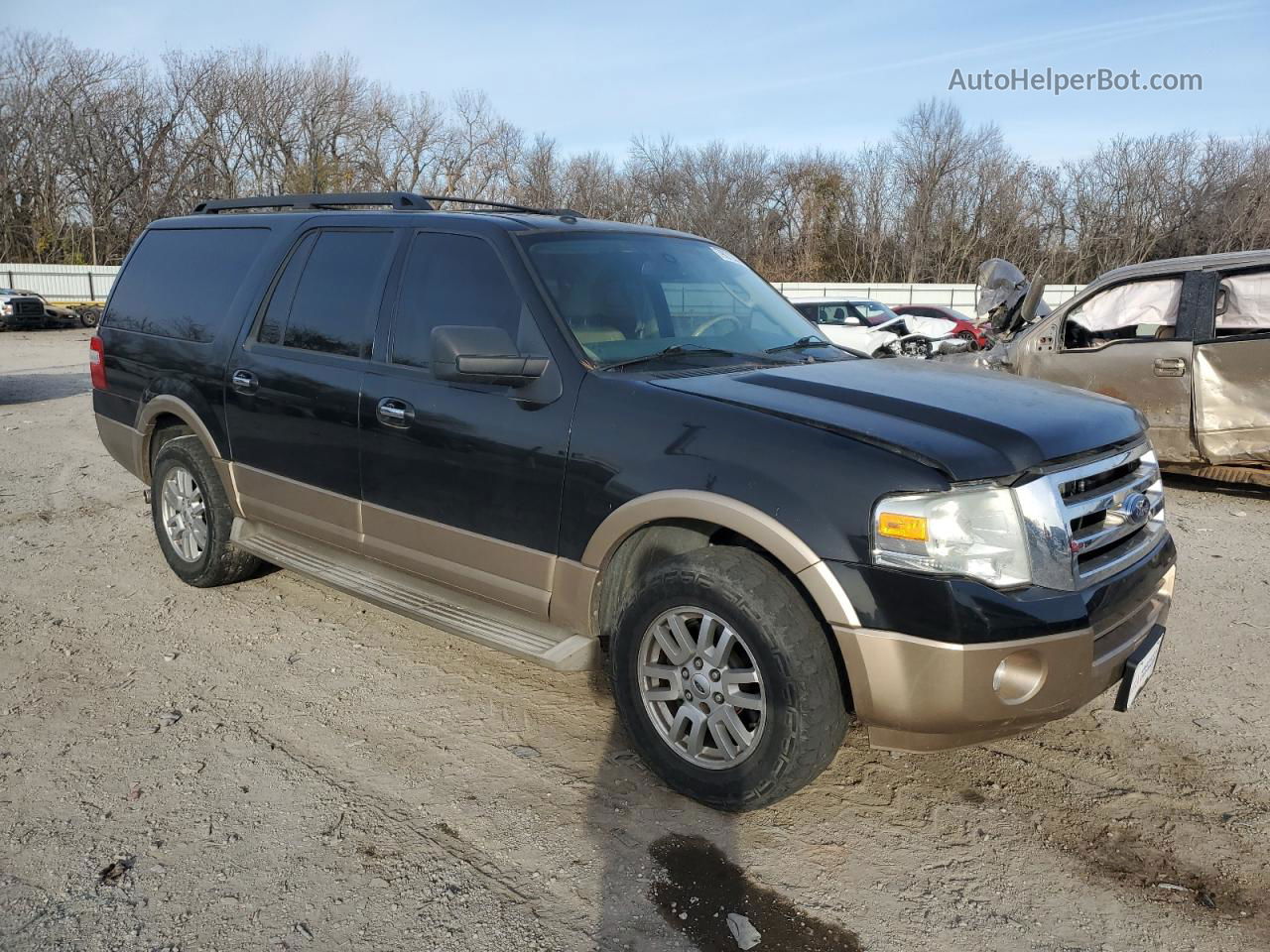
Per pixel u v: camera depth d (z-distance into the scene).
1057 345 7.77
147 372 5.05
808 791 3.20
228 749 3.42
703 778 2.97
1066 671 2.64
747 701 2.86
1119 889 2.71
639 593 3.06
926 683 2.58
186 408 4.72
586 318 3.45
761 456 2.81
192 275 4.95
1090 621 2.69
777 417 2.89
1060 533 2.68
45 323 27.80
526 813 3.04
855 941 2.49
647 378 3.24
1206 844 2.92
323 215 4.33
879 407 2.94
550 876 2.73
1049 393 3.25
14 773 3.24
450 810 3.05
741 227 51.66
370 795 3.13
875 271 51.97
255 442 4.41
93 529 6.26
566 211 4.39
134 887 2.66
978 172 50.16
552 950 2.44
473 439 3.46
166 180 46.91
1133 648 2.90
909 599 2.58
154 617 4.69
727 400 3.01
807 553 2.68
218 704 3.77
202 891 2.64
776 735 2.77
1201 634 4.58
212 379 4.60
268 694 3.87
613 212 51.22
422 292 3.80
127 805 3.05
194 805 3.06
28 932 2.47
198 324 4.77
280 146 49.50
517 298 3.49
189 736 3.51
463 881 2.71
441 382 3.60
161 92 46.53
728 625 2.83
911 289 40.75
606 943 2.47
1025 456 2.69
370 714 3.71
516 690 3.93
